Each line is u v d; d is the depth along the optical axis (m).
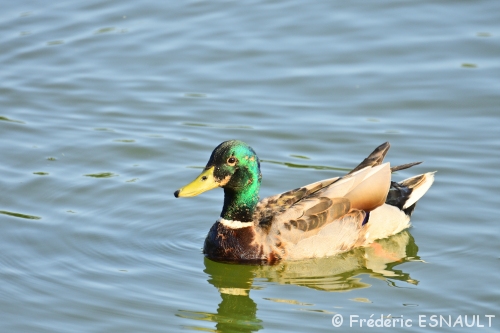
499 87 18.11
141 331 11.43
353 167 16.00
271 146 16.73
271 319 11.68
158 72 19.36
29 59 19.94
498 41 19.44
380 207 14.11
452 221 14.35
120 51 20.14
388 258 13.62
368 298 12.24
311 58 19.52
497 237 13.75
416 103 17.89
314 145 16.72
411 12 20.83
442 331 11.24
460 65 18.91
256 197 13.48
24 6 22.09
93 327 11.50
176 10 21.73
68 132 17.34
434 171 14.77
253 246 13.34
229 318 11.80
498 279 12.58
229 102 18.22
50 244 13.77
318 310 11.91
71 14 21.67
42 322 11.60
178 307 12.07
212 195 15.63
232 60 19.61
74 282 12.65
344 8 21.20
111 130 17.39
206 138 17.03
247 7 21.66
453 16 20.52
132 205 15.05
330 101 18.14
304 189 14.03
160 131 17.34
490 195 14.95
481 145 16.41
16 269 12.98
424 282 12.62
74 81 19.16
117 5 22.05
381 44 19.78
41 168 16.12
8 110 18.17
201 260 13.51
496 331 11.20
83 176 15.90
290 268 13.35
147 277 12.90
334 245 13.54
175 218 14.77
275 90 18.58
